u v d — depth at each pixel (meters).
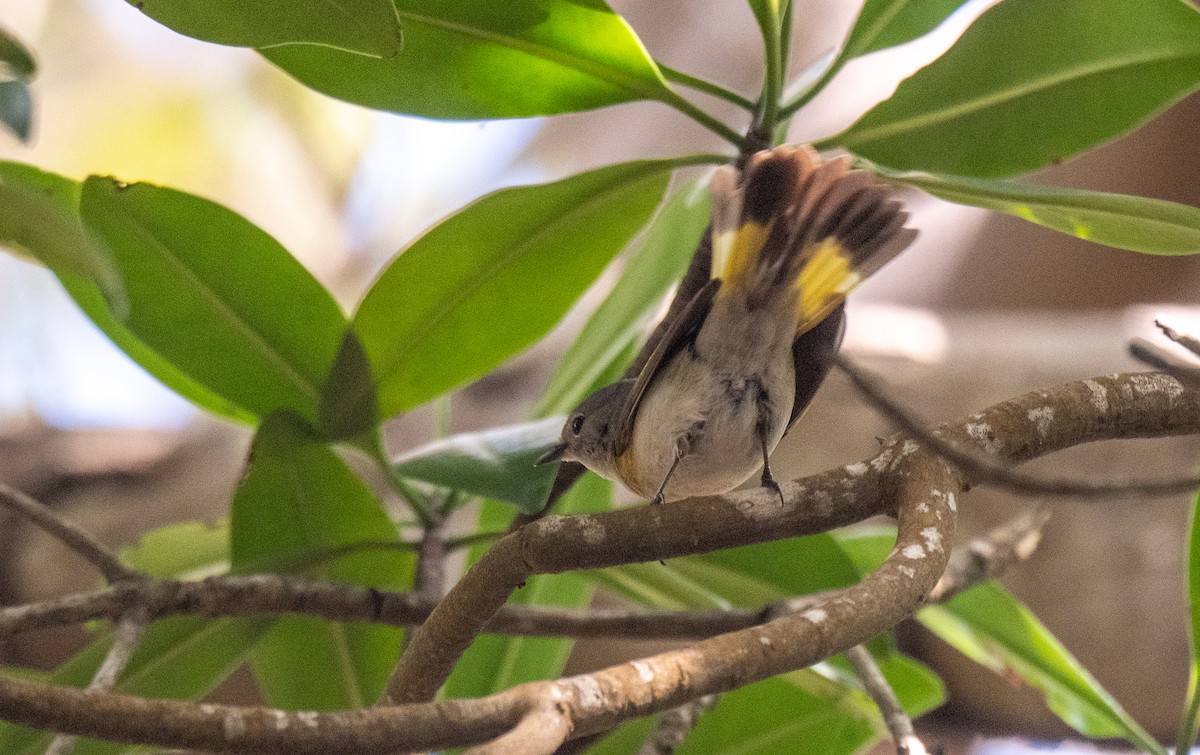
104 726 3.46
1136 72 3.60
